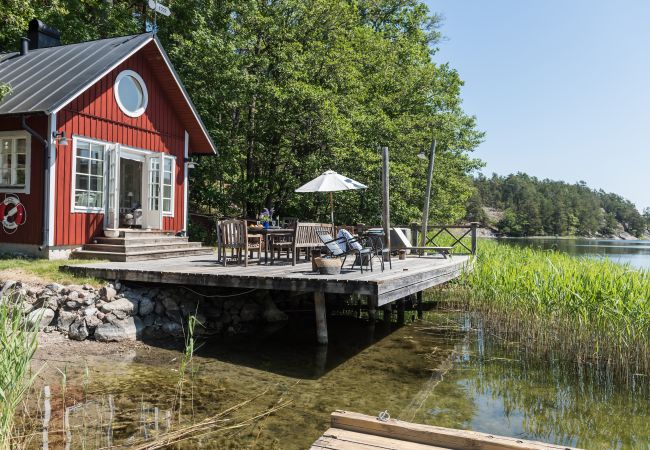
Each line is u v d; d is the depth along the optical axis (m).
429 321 10.02
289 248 10.33
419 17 26.72
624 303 6.92
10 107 9.53
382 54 21.64
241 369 6.37
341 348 7.73
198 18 17.42
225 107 16.48
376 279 6.81
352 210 18.39
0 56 13.34
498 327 8.88
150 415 4.57
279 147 17.75
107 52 11.44
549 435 4.56
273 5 17.88
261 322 9.40
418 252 13.12
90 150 10.81
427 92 23.20
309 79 17.64
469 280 10.73
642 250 45.12
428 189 13.47
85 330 7.09
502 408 5.23
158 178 12.77
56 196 10.03
